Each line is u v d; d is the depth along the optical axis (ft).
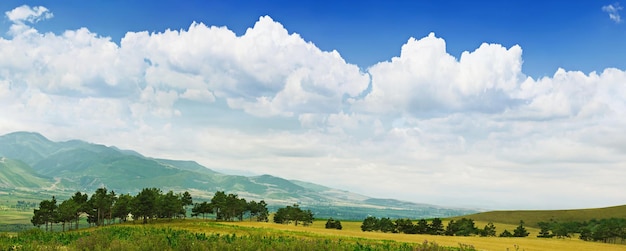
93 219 584.40
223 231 281.54
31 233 179.01
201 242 120.98
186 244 116.16
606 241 645.10
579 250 308.81
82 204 568.82
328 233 317.63
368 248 143.84
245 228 312.29
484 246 291.38
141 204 540.52
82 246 116.37
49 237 164.66
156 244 113.80
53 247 109.81
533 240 384.47
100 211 570.87
